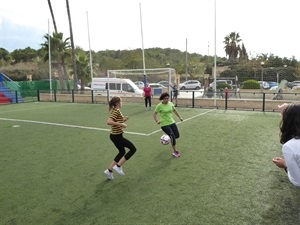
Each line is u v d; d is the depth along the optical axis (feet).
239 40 158.51
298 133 7.08
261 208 13.15
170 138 21.77
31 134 31.55
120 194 15.12
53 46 96.89
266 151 23.12
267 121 38.14
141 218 12.46
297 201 13.82
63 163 20.81
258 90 69.51
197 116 43.50
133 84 74.28
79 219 12.55
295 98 52.54
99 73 160.66
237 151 23.21
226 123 36.81
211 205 13.53
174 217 12.46
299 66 87.97
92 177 17.83
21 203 14.24
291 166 7.00
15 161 21.49
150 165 19.93
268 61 98.99
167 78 70.79
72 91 72.02
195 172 18.29
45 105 63.93
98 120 40.93
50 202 14.30
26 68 150.51
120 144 17.06
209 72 158.61
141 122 38.40
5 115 47.60
